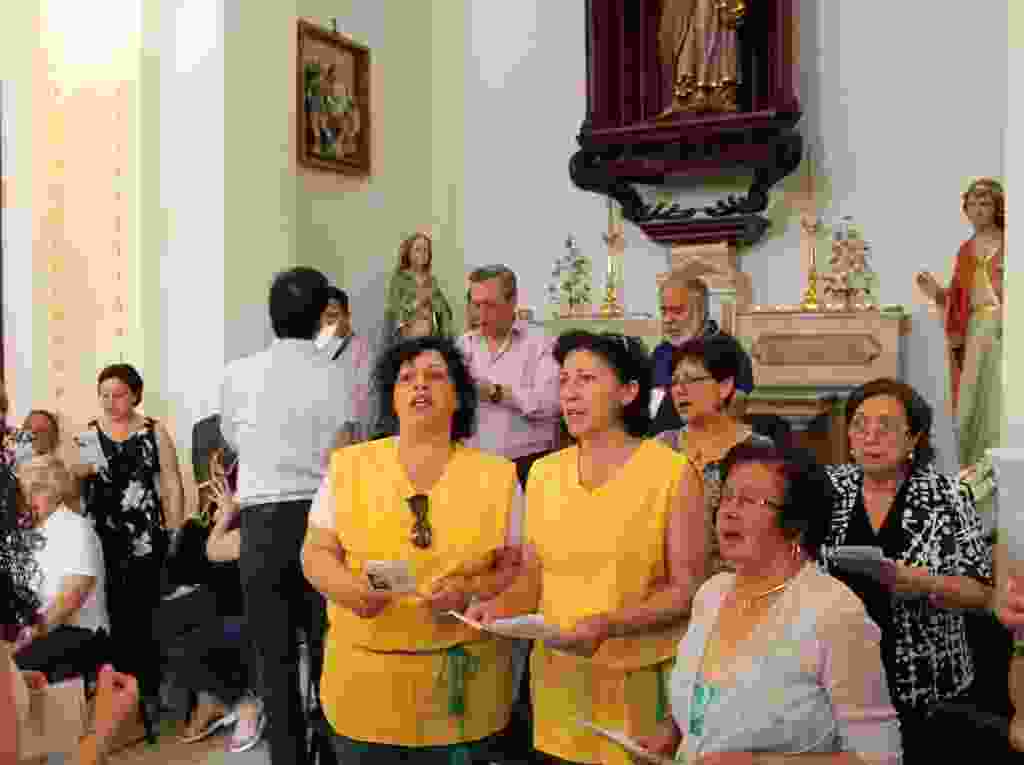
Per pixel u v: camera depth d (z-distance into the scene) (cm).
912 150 809
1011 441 481
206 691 538
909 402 309
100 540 578
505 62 939
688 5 823
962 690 309
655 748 259
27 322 740
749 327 809
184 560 574
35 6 737
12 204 744
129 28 714
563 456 295
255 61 723
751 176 849
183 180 714
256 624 439
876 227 820
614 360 286
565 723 279
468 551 288
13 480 245
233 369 448
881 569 290
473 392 307
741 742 227
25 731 225
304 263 820
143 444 601
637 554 274
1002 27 780
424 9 952
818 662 225
